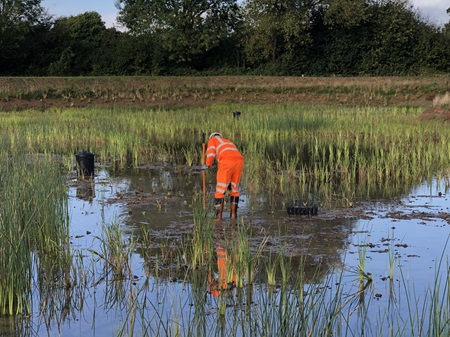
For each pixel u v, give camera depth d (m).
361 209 12.98
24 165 12.99
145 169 18.84
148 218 12.14
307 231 11.11
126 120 30.92
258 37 58.47
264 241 9.95
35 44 60.44
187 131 27.98
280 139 24.36
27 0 59.72
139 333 6.84
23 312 7.55
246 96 45.03
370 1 59.38
